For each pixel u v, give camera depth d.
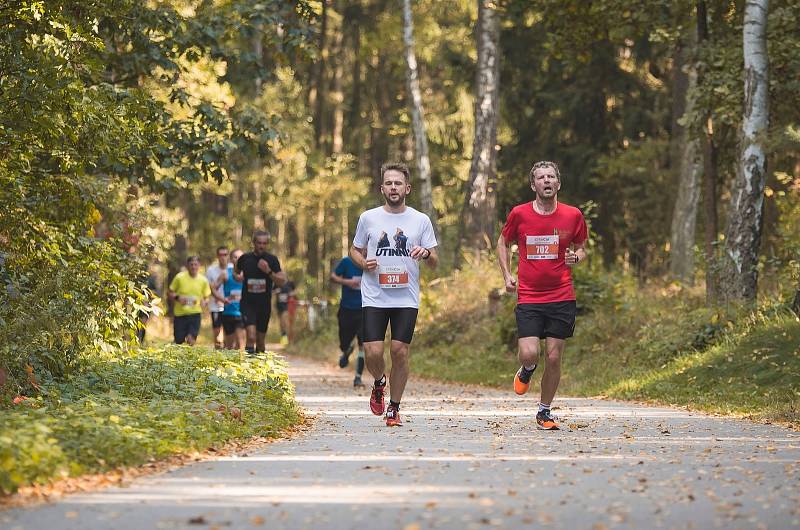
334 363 44.91
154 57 28.48
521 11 42.84
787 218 41.72
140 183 28.55
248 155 30.06
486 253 44.66
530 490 10.55
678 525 8.84
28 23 19.06
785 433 16.45
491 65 47.31
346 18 83.00
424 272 46.84
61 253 19.34
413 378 35.97
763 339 25.06
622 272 38.47
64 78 18.30
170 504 9.66
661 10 35.16
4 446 10.38
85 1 20.97
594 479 11.30
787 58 31.80
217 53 30.20
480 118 47.44
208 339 61.78
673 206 51.47
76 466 10.90
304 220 76.94
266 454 13.48
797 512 9.41
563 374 31.12
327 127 90.75
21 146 18.81
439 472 11.76
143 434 13.15
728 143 38.00
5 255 17.95
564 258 16.58
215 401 17.47
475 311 41.09
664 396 24.44
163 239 52.06
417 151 51.16
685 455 13.43
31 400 15.48
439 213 75.50
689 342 27.83
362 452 13.73
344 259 31.00
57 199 20.11
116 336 20.33
